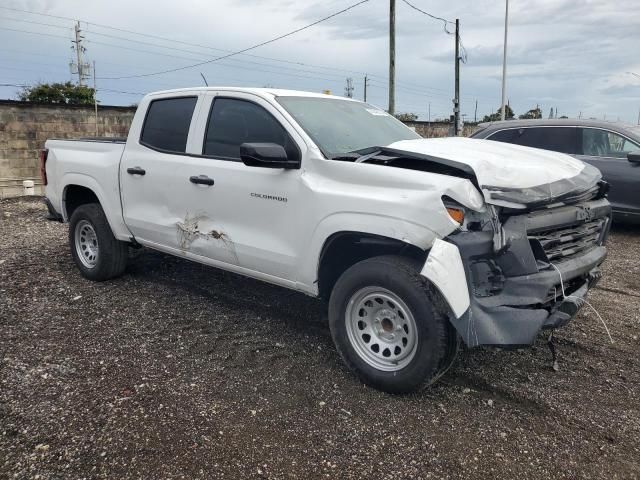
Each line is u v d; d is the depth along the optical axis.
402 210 3.27
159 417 3.23
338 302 3.66
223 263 4.49
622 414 3.39
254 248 4.14
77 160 5.73
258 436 3.08
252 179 4.11
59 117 18.25
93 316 4.83
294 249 3.90
